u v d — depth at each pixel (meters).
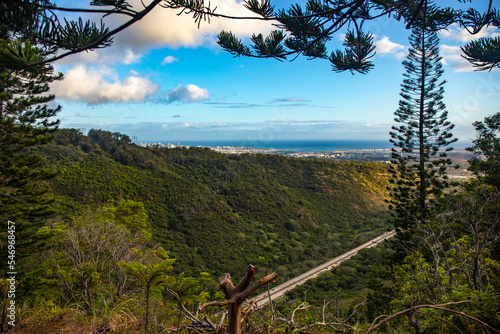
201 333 1.57
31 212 7.95
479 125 10.41
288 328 1.64
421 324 1.78
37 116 7.84
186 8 1.44
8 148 7.54
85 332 1.93
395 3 1.85
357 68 2.15
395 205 13.77
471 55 2.10
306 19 1.81
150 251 5.99
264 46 2.03
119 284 3.94
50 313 2.26
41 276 5.33
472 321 1.58
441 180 12.76
